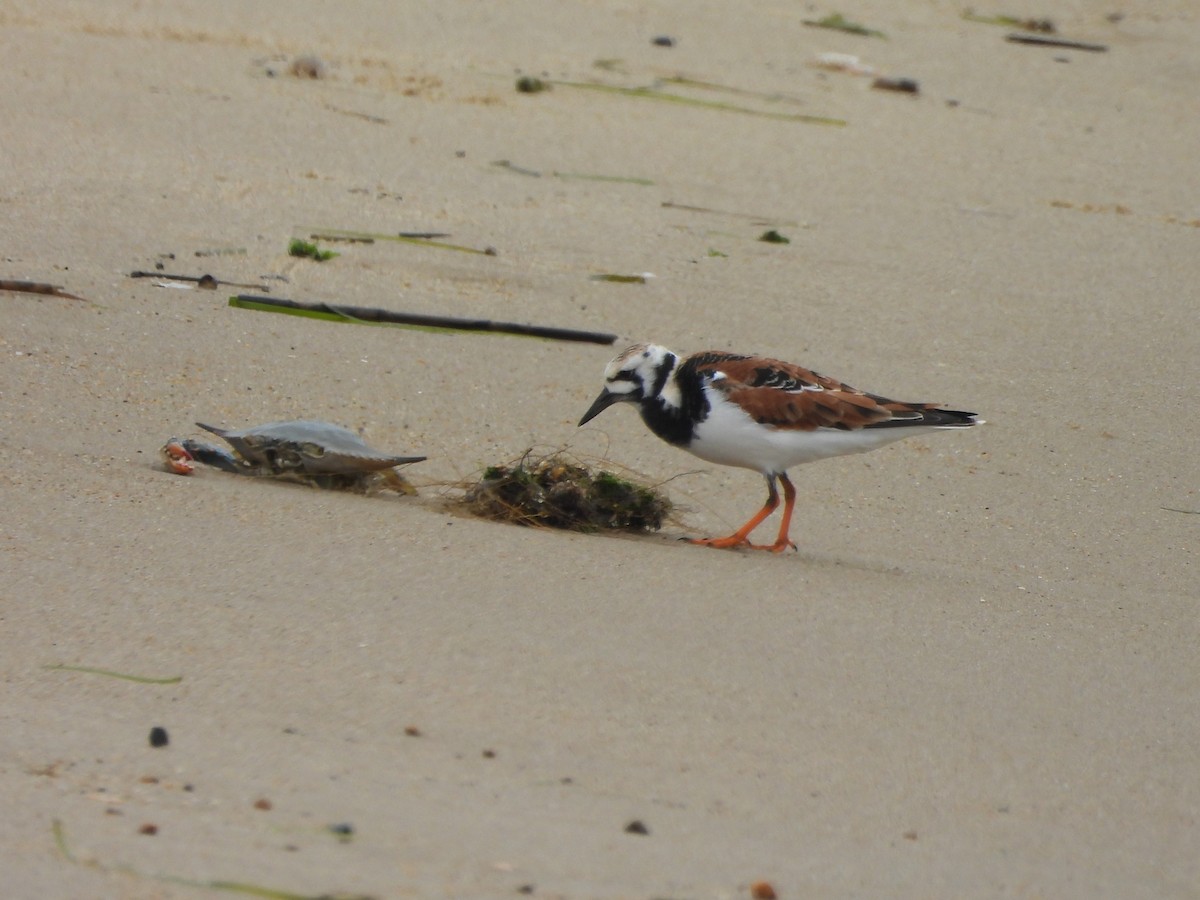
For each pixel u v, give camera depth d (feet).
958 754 24.82
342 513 34.27
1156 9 104.63
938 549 37.06
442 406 42.65
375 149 65.05
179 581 29.17
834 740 24.85
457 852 19.26
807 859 20.34
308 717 23.84
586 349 47.42
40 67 69.77
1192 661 30.48
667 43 88.63
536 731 24.03
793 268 56.49
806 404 35.88
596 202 61.87
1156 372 49.21
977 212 65.57
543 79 79.20
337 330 46.55
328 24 84.64
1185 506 40.32
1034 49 95.86
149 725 23.06
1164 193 70.49
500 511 35.68
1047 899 19.89
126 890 17.43
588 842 20.06
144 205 54.90
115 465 35.68
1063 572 35.99
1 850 18.26
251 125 65.77
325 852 18.94
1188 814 23.39
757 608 30.99
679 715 25.21
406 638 27.37
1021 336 51.57
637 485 36.88
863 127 77.66
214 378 42.37
